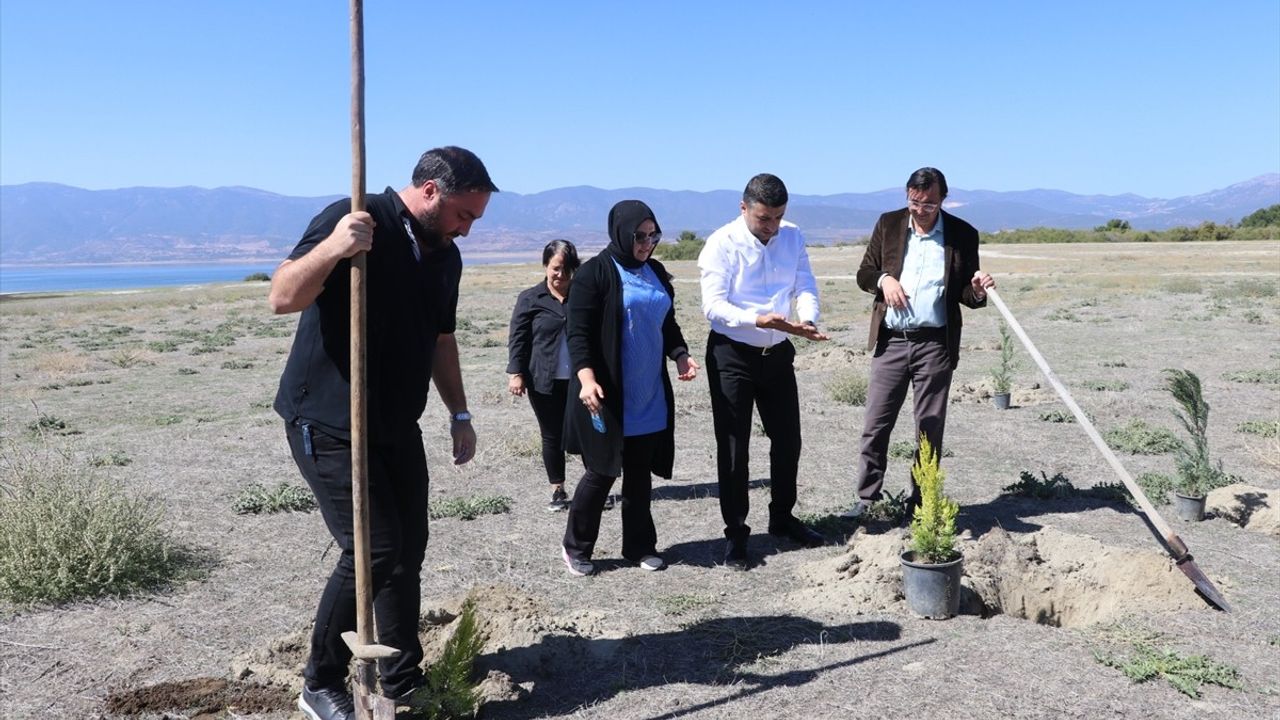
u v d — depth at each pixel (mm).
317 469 3426
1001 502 6949
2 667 4297
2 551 5238
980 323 21672
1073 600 5094
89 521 5441
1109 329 19516
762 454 8945
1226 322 20078
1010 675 4008
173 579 5496
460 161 3369
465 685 3639
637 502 5652
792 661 4230
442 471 8398
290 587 5391
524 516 6941
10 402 13602
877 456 6469
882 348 6273
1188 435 9203
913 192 5895
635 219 5223
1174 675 3914
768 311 5727
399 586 3574
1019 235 96812
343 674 3633
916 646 4336
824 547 6000
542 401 6926
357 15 2986
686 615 4848
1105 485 7148
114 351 21328
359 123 3020
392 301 3363
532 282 48719
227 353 20797
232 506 7164
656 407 5520
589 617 4773
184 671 4250
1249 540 5977
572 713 3787
